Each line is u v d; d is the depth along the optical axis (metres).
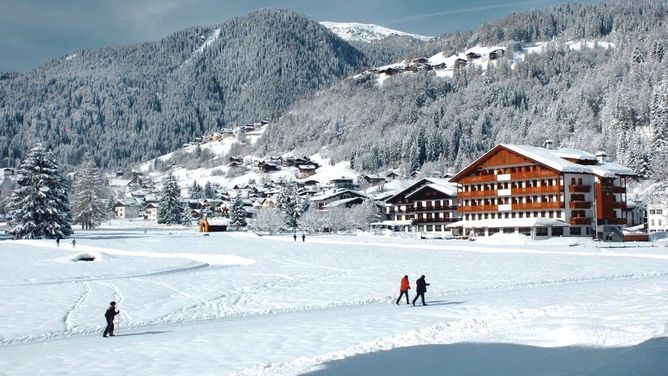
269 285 46.06
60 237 115.38
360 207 151.88
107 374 20.06
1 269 61.09
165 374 19.73
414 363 18.91
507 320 26.95
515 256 70.12
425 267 58.47
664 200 133.25
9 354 24.09
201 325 30.41
